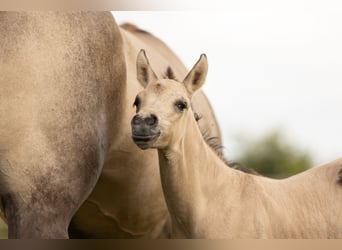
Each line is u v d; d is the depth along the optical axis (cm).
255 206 1809
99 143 1537
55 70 1419
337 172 1980
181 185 1747
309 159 5547
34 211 1401
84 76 1477
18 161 1375
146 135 1614
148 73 1761
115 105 1630
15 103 1363
